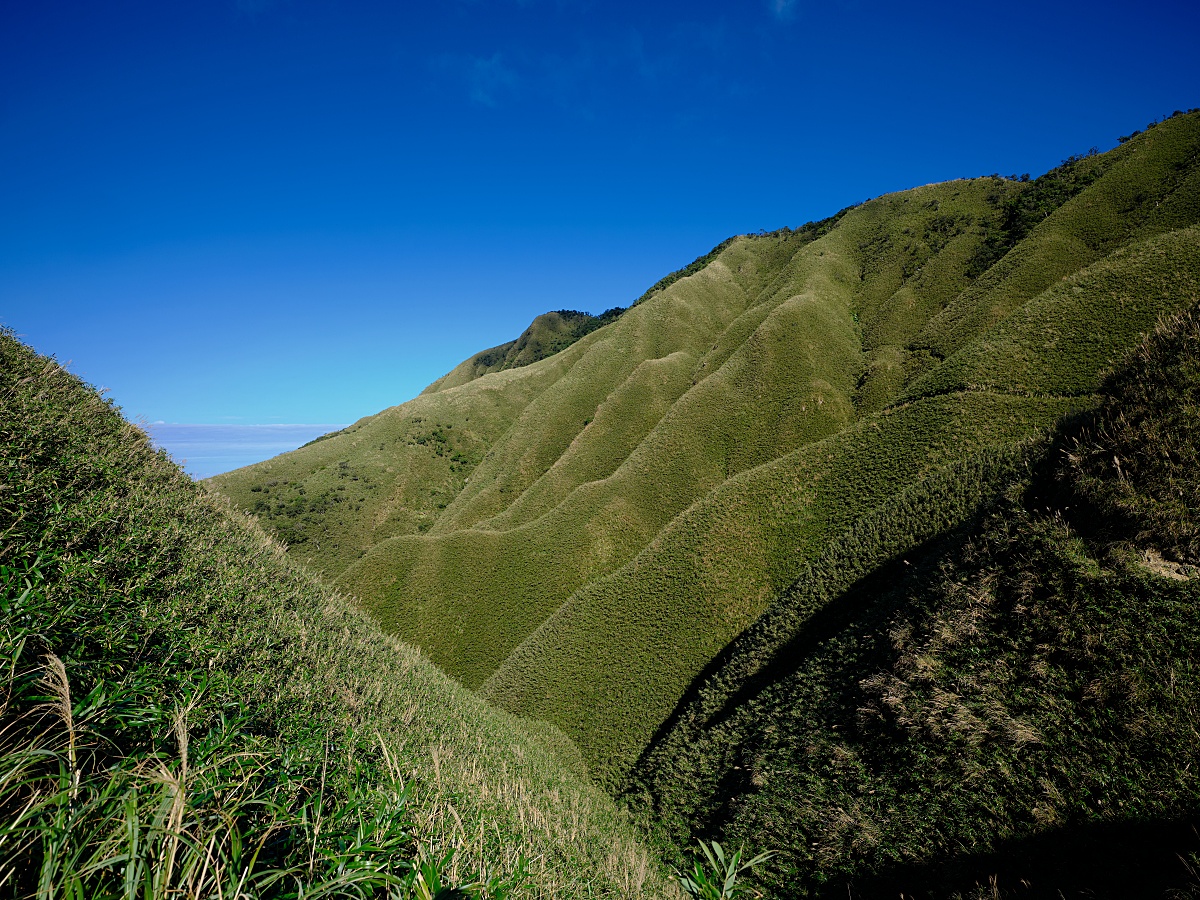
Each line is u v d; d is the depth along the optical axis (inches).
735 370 2714.1
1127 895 245.6
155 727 120.7
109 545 195.8
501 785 351.6
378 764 204.2
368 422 4608.8
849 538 812.0
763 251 5177.2
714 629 1161.4
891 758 402.6
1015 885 290.5
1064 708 325.7
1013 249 2578.7
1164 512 334.0
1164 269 1392.7
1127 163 2573.8
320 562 3184.1
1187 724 276.5
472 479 3535.9
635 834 571.2
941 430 1286.9
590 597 1417.3
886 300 3235.7
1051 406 1235.2
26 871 74.2
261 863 97.6
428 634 1932.8
